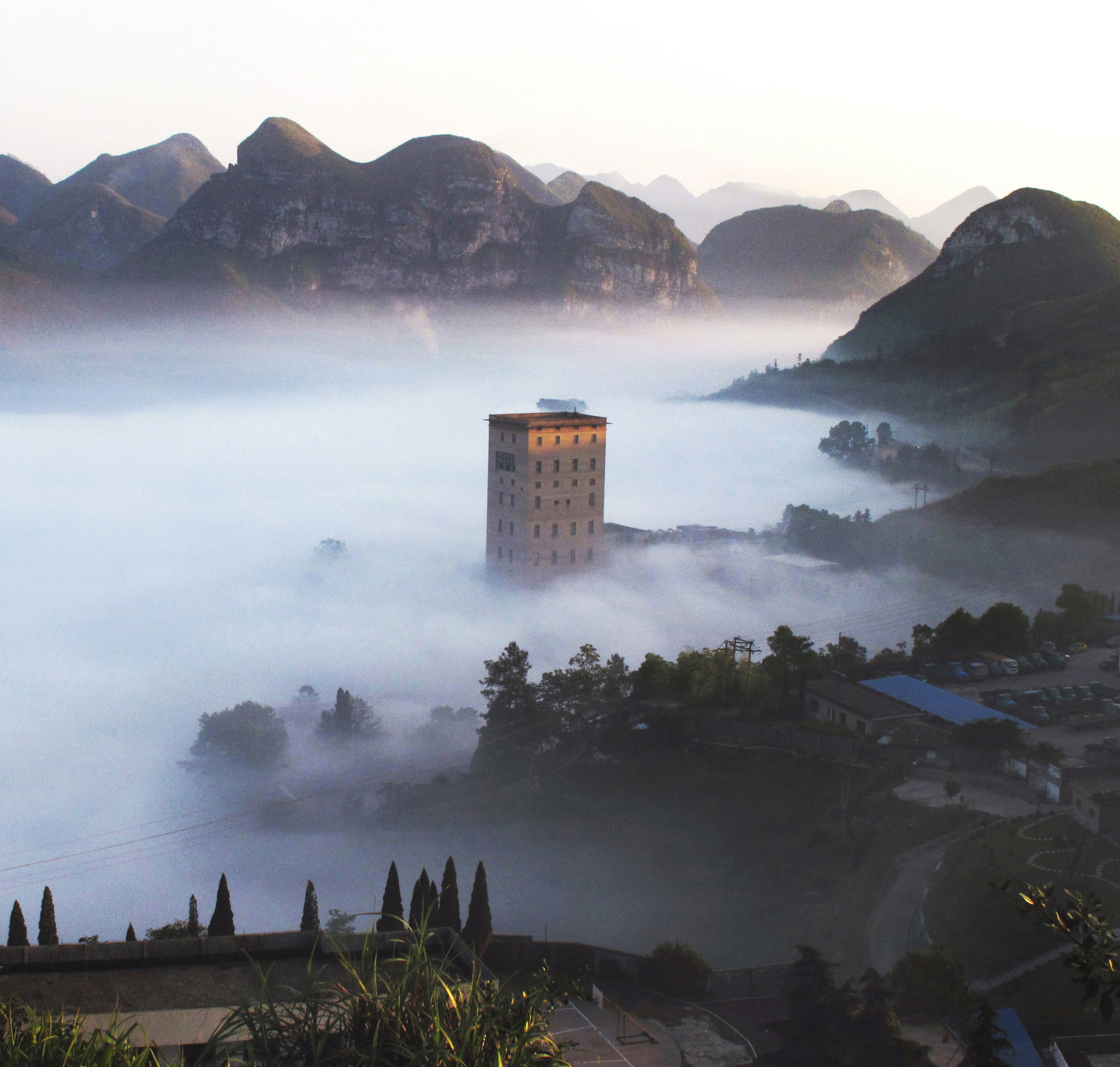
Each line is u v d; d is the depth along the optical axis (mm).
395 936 70312
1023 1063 92625
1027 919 115875
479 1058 39500
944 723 172750
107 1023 61281
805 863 141375
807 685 190000
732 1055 90250
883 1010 88188
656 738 183750
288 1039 41188
